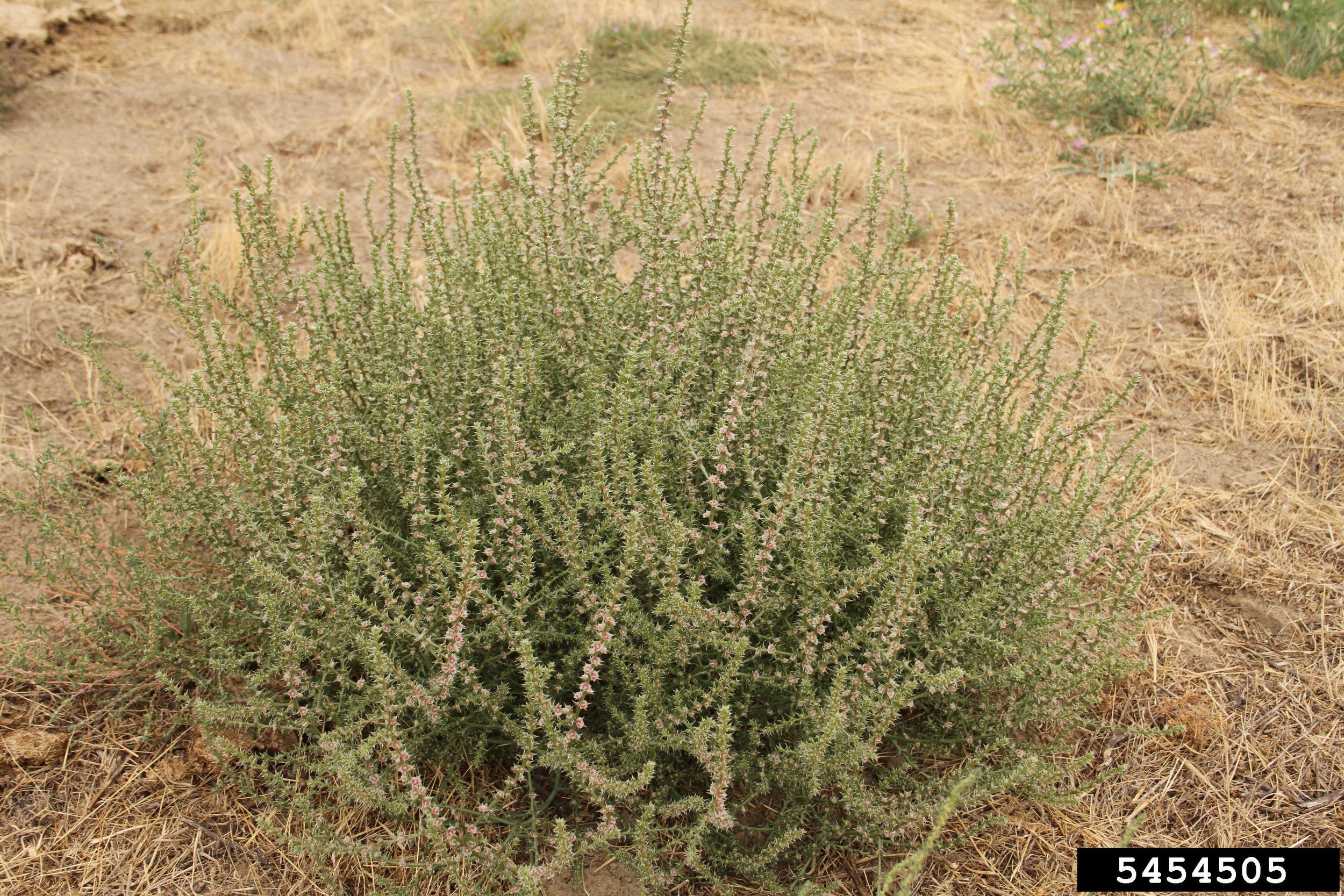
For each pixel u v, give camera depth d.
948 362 2.96
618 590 2.23
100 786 2.55
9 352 3.83
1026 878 2.50
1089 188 5.46
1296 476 3.67
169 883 2.37
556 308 2.91
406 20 7.70
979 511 2.77
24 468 3.10
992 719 2.61
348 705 2.44
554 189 3.08
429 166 5.57
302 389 2.75
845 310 2.91
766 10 8.12
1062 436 2.89
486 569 2.65
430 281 2.88
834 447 2.47
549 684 2.58
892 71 7.04
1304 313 4.39
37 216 4.70
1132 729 2.60
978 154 5.88
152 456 3.08
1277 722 2.86
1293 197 5.25
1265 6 7.55
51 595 2.96
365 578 2.64
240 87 6.43
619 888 2.41
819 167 5.55
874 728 2.26
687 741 2.27
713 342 2.93
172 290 3.13
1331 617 3.14
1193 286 4.67
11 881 2.34
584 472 2.58
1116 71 6.07
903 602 2.22
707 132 6.07
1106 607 2.95
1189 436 3.89
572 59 7.12
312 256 4.63
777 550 2.46
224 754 2.39
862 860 2.48
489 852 2.22
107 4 7.15
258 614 2.56
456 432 2.62
